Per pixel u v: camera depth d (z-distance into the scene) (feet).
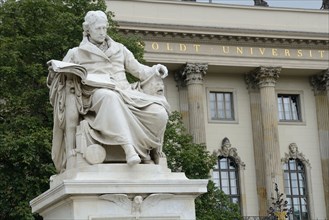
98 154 29.66
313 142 216.95
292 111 219.20
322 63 214.69
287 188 210.79
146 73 32.99
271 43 211.61
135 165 29.68
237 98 212.64
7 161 98.48
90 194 28.40
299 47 213.87
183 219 29.55
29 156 95.66
